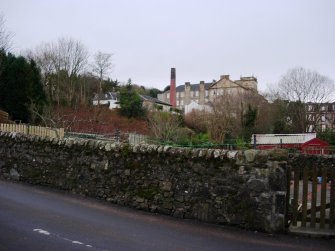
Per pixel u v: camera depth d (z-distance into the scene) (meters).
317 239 7.14
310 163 15.55
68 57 56.91
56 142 11.26
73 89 51.47
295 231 7.39
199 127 44.00
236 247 6.41
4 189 10.78
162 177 8.88
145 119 47.75
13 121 27.95
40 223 7.31
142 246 6.19
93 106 49.59
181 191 8.55
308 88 57.03
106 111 47.84
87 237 6.53
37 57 54.88
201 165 8.33
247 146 27.11
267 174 7.60
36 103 32.28
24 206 8.77
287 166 7.75
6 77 31.98
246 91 56.91
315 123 55.59
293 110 55.16
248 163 7.78
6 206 8.67
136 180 9.32
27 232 6.64
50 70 54.12
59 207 8.85
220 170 8.08
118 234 6.84
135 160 9.42
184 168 8.56
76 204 9.30
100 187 10.02
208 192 8.17
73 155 10.78
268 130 48.22
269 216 7.49
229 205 7.90
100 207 9.12
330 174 7.54
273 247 6.51
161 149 8.98
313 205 7.61
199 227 7.71
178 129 33.56
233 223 7.82
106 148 10.01
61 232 6.75
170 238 6.78
